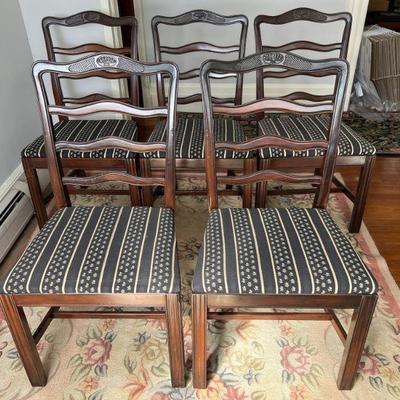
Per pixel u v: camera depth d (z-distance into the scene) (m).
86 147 1.18
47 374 1.20
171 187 1.21
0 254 1.67
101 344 1.30
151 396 1.14
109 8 2.03
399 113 3.09
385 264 1.62
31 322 1.38
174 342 1.05
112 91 2.22
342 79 1.07
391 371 1.20
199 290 0.95
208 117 1.10
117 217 1.17
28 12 2.00
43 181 2.10
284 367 1.22
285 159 1.54
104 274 0.95
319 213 1.19
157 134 1.66
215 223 1.14
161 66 1.08
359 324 1.00
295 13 1.73
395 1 4.07
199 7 2.88
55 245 1.04
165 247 1.04
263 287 0.93
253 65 1.08
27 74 2.04
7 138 1.85
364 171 1.62
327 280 0.93
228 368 1.22
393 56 3.00
